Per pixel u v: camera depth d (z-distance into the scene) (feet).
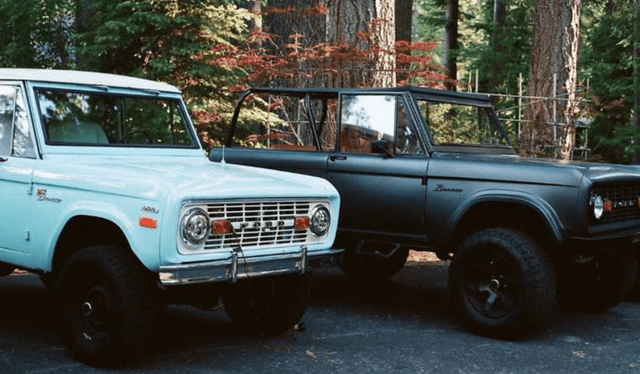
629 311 24.11
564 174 19.02
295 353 17.70
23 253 17.37
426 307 23.22
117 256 15.69
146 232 14.99
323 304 23.17
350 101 22.75
